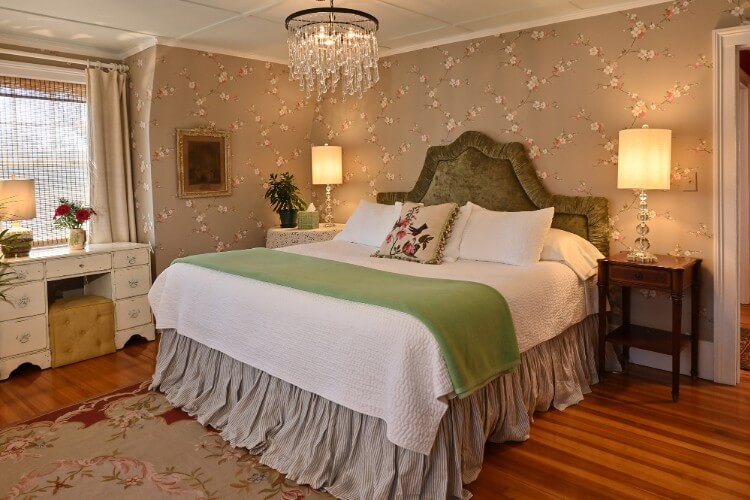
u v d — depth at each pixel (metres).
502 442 2.68
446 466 2.18
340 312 2.41
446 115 4.50
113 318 4.19
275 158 5.32
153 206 4.49
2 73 4.00
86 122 4.47
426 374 2.13
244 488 2.34
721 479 2.34
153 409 3.13
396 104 4.85
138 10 3.51
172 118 4.50
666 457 2.53
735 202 3.24
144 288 4.38
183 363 3.31
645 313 3.67
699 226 3.39
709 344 3.43
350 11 2.86
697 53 3.31
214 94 4.72
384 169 5.02
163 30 4.00
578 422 2.90
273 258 3.50
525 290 2.87
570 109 3.84
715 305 3.35
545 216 3.50
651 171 3.20
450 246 3.71
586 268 3.42
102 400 3.28
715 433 2.75
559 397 3.09
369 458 2.27
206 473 2.46
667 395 3.23
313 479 2.34
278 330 2.63
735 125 3.20
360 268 3.20
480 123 4.30
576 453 2.58
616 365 3.63
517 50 4.04
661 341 3.30
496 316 2.50
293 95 5.29
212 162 4.81
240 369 2.93
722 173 3.26
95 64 4.38
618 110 3.63
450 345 2.15
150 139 4.41
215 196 4.88
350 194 5.35
